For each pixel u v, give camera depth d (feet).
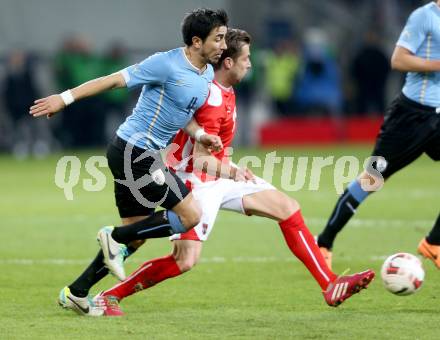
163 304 100.73
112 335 85.20
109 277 117.50
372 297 102.94
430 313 94.48
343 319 91.76
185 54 92.07
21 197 207.00
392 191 210.59
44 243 144.36
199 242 96.48
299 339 83.41
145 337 84.38
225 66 96.07
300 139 337.52
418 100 114.11
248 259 129.59
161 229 91.61
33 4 332.80
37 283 112.78
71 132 317.22
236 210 97.96
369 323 89.76
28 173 258.78
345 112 341.62
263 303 100.78
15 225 164.14
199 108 94.84
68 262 127.85
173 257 95.81
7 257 131.95
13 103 309.83
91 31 339.16
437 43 113.29
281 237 150.10
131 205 94.12
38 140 316.19
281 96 331.36
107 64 307.17
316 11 375.25
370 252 133.80
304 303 100.48
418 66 112.37
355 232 152.05
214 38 91.04
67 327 88.74
